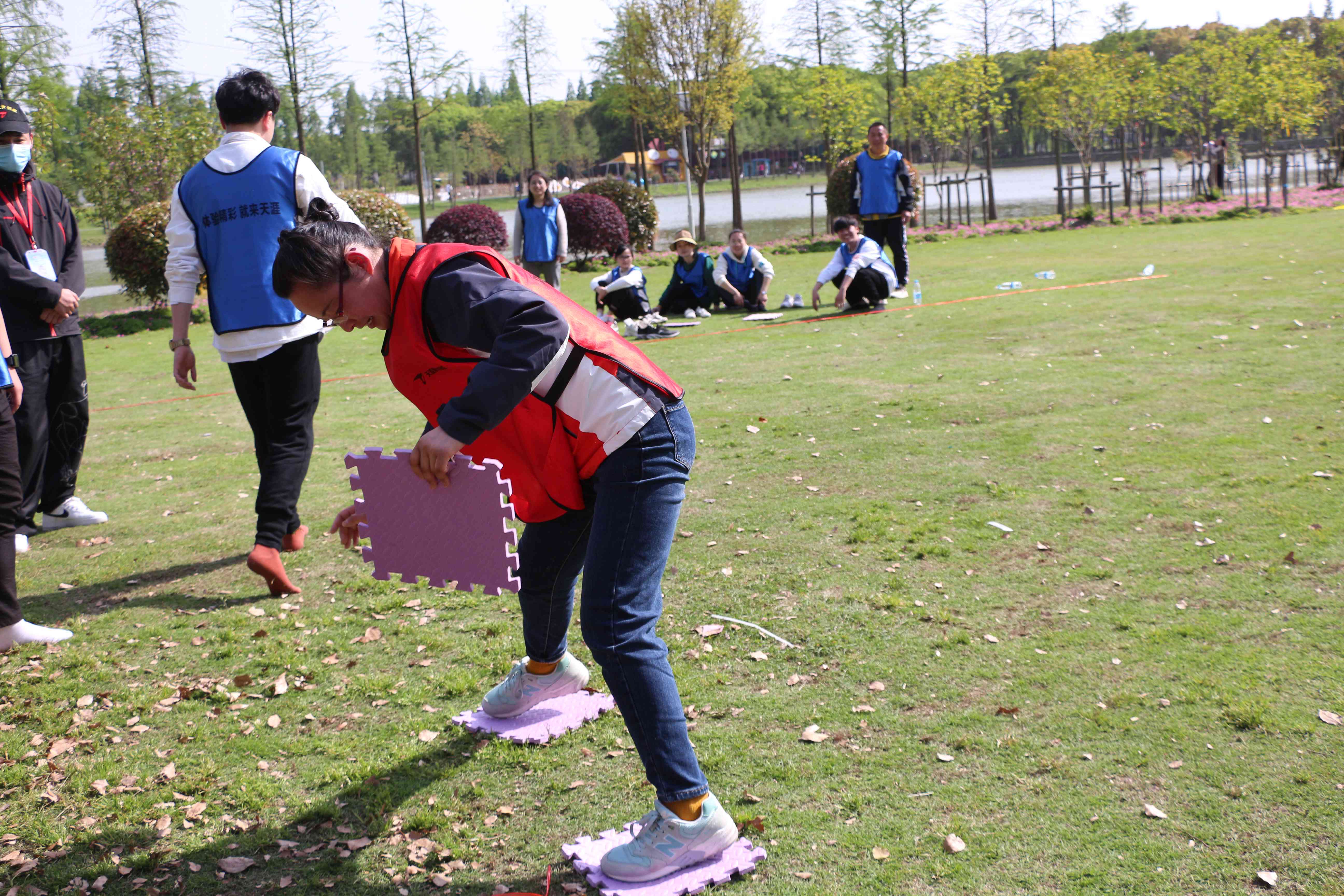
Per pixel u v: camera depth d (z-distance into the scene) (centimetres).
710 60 2455
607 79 2658
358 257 215
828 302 1199
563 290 1580
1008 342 834
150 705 315
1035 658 313
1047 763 256
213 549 477
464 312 208
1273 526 402
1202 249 1422
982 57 2528
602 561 223
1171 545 394
